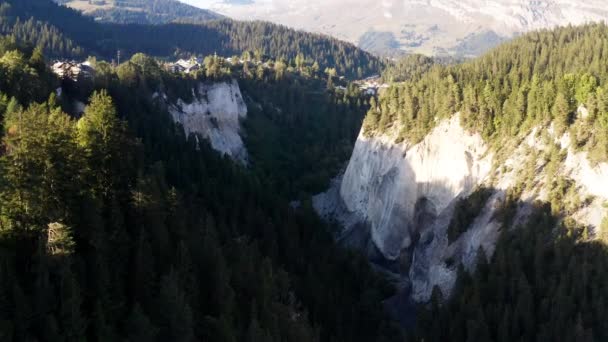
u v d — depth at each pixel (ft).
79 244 150.71
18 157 146.20
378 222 335.26
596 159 223.51
